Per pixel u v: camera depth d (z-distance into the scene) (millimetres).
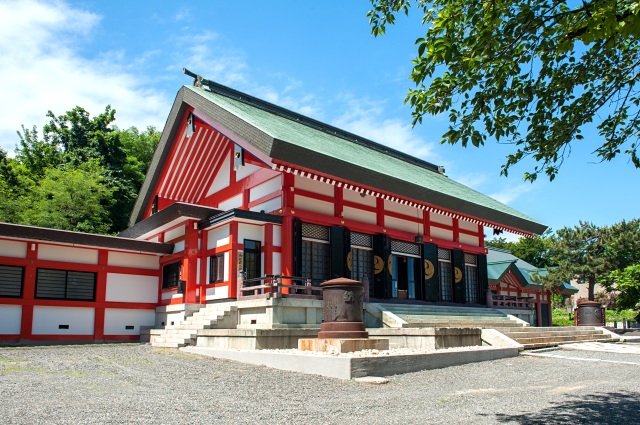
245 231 16984
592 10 5484
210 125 18156
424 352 11320
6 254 16656
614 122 7227
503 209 25500
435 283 21734
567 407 7203
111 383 8562
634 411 6934
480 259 24734
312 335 13898
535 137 7273
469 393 8359
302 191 17656
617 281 30906
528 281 33094
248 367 10906
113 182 33250
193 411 6629
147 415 6258
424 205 19922
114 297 18812
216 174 21656
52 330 17219
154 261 20172
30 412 6145
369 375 9836
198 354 13094
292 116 24297
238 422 6129
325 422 6234
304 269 17328
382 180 17766
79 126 35781
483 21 6246
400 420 6355
